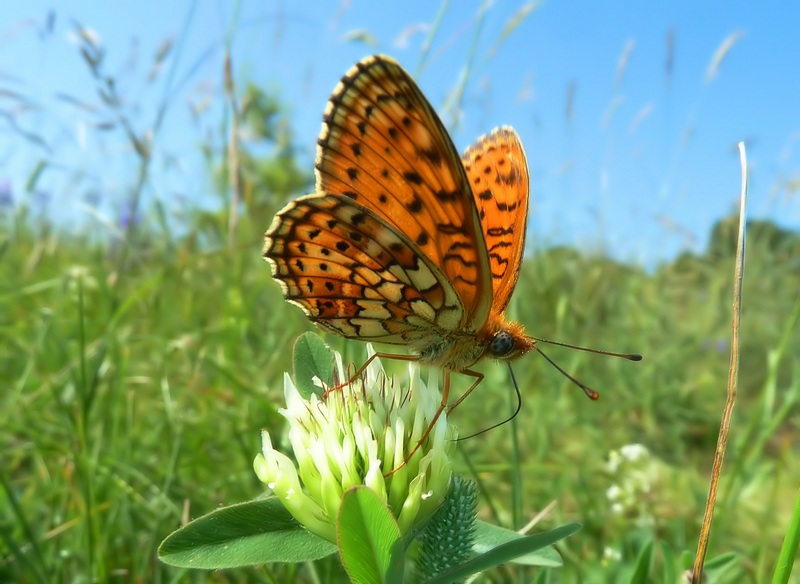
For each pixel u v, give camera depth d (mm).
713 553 69
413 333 56
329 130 54
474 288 53
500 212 62
